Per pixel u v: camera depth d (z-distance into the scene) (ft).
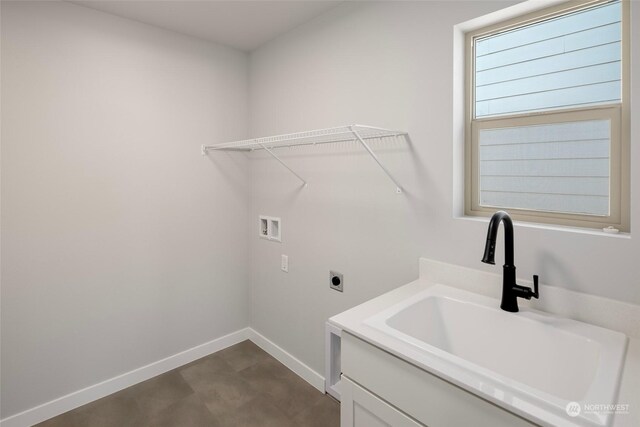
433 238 5.23
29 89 5.94
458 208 5.09
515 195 4.76
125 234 7.17
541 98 4.49
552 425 2.35
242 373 7.84
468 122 5.10
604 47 4.00
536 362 3.77
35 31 5.96
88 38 6.53
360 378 3.78
